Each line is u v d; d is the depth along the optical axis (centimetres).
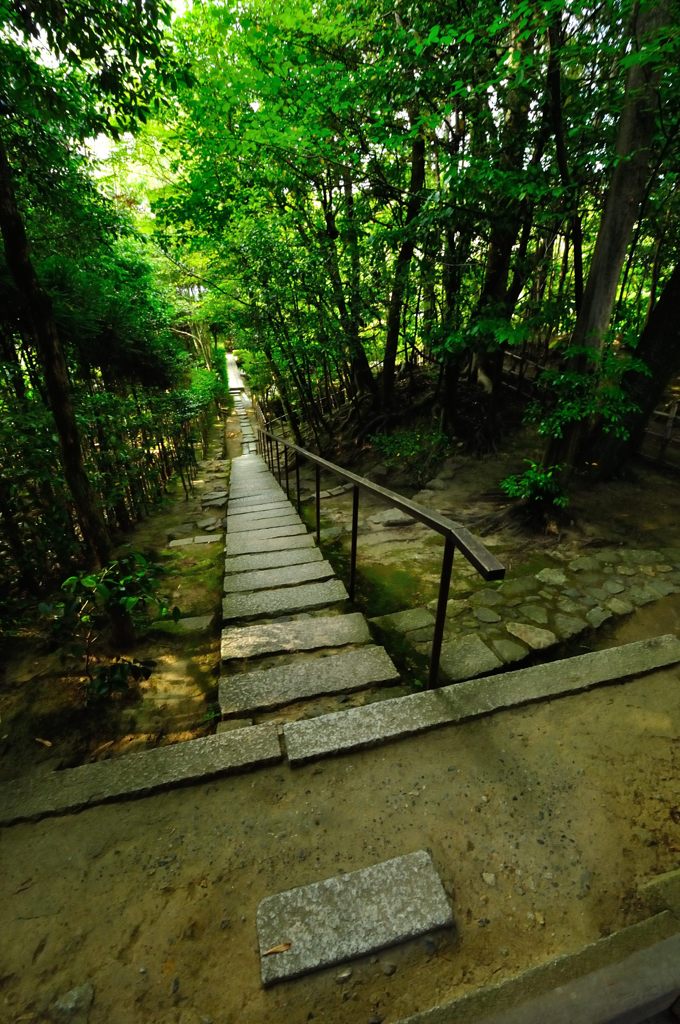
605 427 438
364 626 311
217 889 141
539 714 206
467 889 139
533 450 727
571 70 401
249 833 159
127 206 881
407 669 277
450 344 580
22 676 291
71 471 264
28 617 338
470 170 396
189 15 580
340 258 777
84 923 133
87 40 246
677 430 667
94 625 331
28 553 361
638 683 223
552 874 142
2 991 117
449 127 502
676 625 326
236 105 612
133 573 278
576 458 547
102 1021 111
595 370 403
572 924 129
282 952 122
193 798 173
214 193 754
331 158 591
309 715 227
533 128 441
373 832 158
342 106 498
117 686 236
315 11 536
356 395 1066
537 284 771
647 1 273
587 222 605
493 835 155
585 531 464
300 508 676
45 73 308
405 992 115
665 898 131
